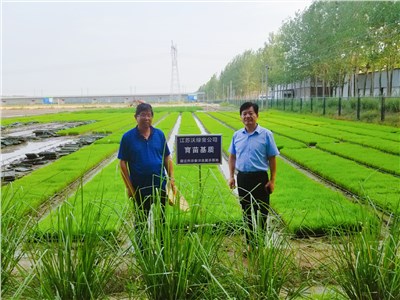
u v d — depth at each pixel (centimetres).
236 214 673
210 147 698
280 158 1677
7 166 1631
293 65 5541
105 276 374
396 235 374
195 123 3469
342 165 1377
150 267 354
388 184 1048
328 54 4503
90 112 6719
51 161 1766
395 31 3055
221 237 394
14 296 326
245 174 596
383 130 2547
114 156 1806
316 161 1465
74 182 1242
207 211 390
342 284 378
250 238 407
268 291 345
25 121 4381
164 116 4853
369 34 3366
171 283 348
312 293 414
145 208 565
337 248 404
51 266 358
